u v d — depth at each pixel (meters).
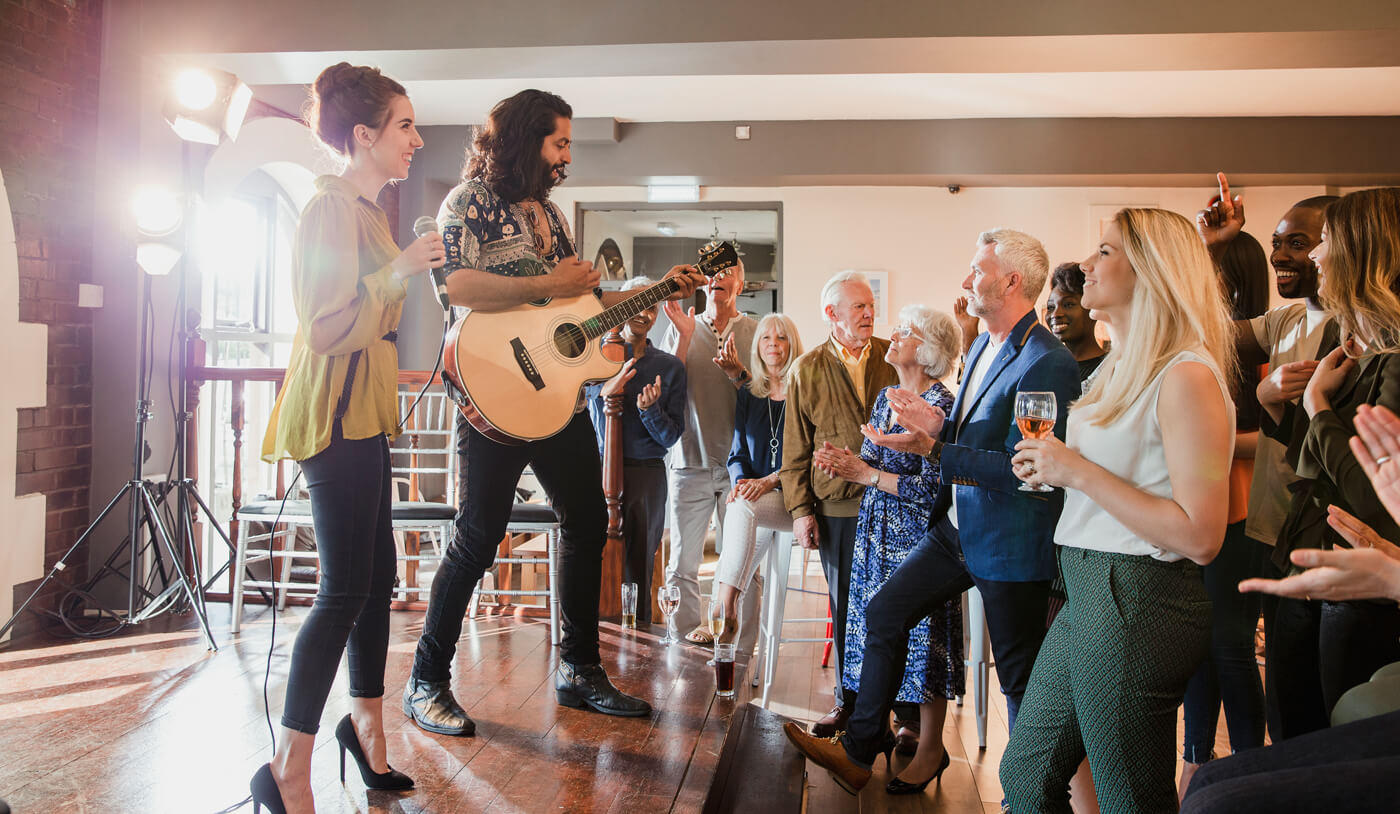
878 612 2.47
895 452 2.86
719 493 3.90
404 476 5.64
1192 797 1.27
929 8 4.07
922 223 7.52
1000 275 2.31
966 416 2.35
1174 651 1.53
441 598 2.50
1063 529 1.68
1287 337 2.47
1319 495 2.00
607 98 6.32
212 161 5.25
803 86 6.02
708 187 7.65
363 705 2.11
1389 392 1.80
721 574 3.35
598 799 2.09
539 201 2.54
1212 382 1.51
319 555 1.94
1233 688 2.42
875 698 2.47
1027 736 1.73
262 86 5.38
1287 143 6.50
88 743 2.33
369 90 2.01
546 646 3.35
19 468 3.66
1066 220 7.39
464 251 2.35
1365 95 6.01
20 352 3.61
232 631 3.49
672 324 3.74
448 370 2.38
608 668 3.12
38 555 3.72
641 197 7.55
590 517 2.64
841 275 3.19
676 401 3.71
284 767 1.86
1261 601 2.49
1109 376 1.69
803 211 7.61
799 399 3.12
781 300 7.63
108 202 4.11
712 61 4.40
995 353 2.39
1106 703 1.54
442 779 2.17
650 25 4.20
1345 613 1.87
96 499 4.09
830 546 3.09
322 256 1.87
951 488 2.37
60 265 3.91
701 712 2.69
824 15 4.12
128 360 4.09
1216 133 6.56
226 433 5.90
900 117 6.73
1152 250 1.60
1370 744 1.34
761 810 2.37
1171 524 1.47
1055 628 1.75
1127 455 1.58
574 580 2.66
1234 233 2.75
